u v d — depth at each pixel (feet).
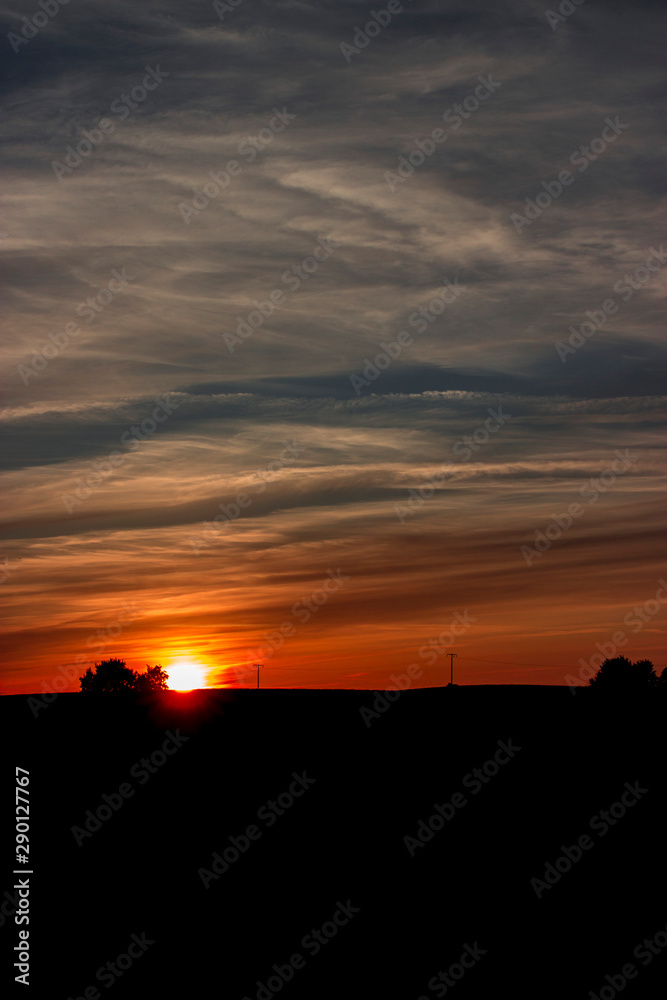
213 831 100.12
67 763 132.98
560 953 67.77
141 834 98.68
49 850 93.20
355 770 128.57
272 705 198.18
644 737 151.64
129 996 60.03
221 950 68.13
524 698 198.70
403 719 170.40
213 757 136.87
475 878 85.66
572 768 130.11
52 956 66.44
